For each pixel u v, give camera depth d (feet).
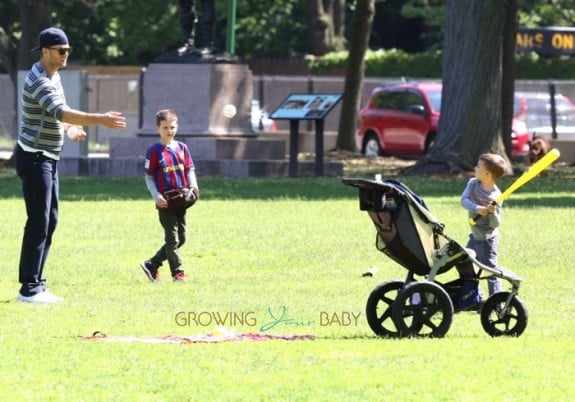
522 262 128.67
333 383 72.54
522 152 327.06
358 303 103.45
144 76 262.47
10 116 424.46
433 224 87.86
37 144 103.30
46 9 297.33
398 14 554.46
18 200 201.87
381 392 70.33
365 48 349.20
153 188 116.67
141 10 513.45
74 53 529.04
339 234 154.10
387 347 83.46
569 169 291.58
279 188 226.17
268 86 427.74
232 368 76.74
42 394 70.23
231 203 196.13
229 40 388.57
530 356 80.53
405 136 335.67
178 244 117.80
